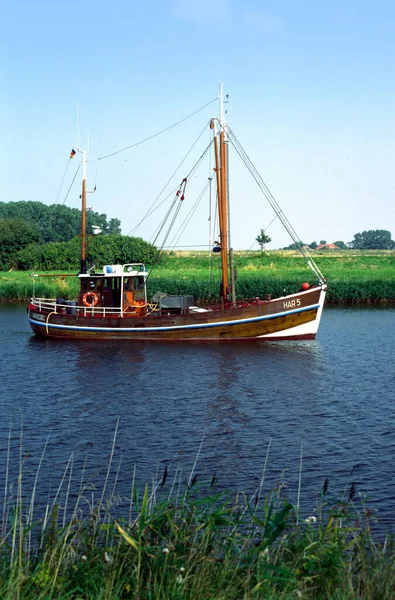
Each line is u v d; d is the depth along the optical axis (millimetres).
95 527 10773
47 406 27156
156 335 45406
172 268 109312
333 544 9906
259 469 19156
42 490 17484
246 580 9078
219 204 46125
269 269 107625
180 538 10039
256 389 30312
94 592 8969
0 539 11102
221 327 44625
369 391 29797
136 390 30203
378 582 9266
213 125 45031
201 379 32688
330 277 82812
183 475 18688
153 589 8977
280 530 9883
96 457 20344
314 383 31625
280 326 44656
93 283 47281
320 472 18844
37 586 9008
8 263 114250
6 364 37250
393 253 157125
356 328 52000
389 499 16703
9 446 21531
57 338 47312
